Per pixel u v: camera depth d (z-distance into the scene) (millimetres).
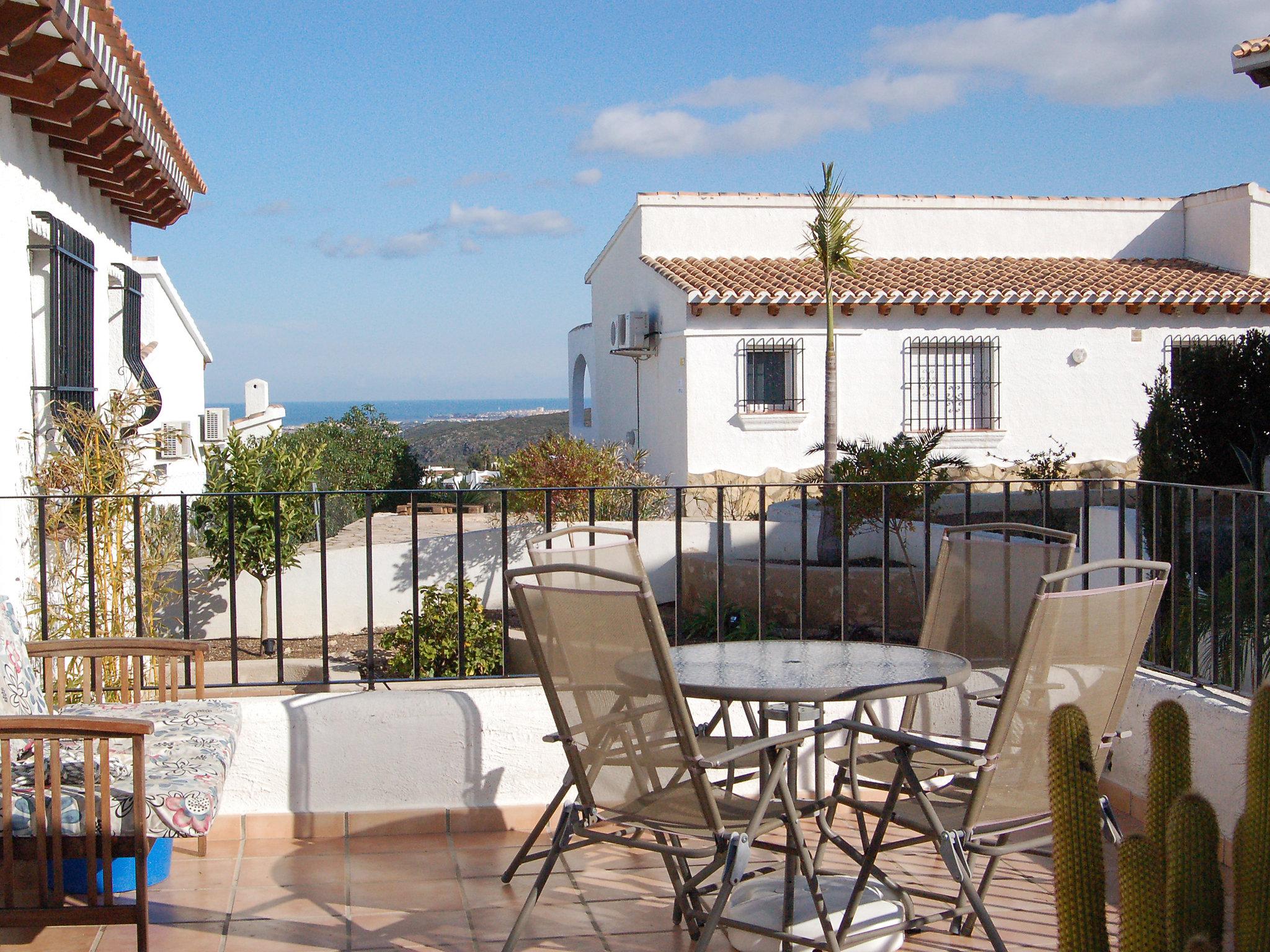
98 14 5203
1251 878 2107
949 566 4004
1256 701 2166
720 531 4566
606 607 2836
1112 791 4406
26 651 3816
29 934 3430
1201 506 7461
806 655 3516
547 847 4180
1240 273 16672
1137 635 2994
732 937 3338
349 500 13641
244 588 8656
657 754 2947
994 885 3789
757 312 14695
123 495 4492
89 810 2990
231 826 4246
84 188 7273
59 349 6188
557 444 10570
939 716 4734
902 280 15570
